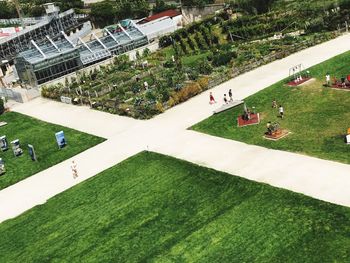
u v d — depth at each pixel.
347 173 41.88
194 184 45.06
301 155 46.72
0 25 162.00
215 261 34.22
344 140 48.12
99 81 85.88
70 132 65.38
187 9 130.00
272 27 100.81
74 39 130.00
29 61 87.31
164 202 43.06
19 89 91.56
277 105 60.44
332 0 107.00
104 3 147.50
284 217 37.44
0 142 62.84
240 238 36.12
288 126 53.88
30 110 79.31
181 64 87.12
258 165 46.28
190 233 37.94
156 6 141.00
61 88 83.81
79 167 53.97
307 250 33.44
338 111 55.44
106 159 54.50
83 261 37.12
